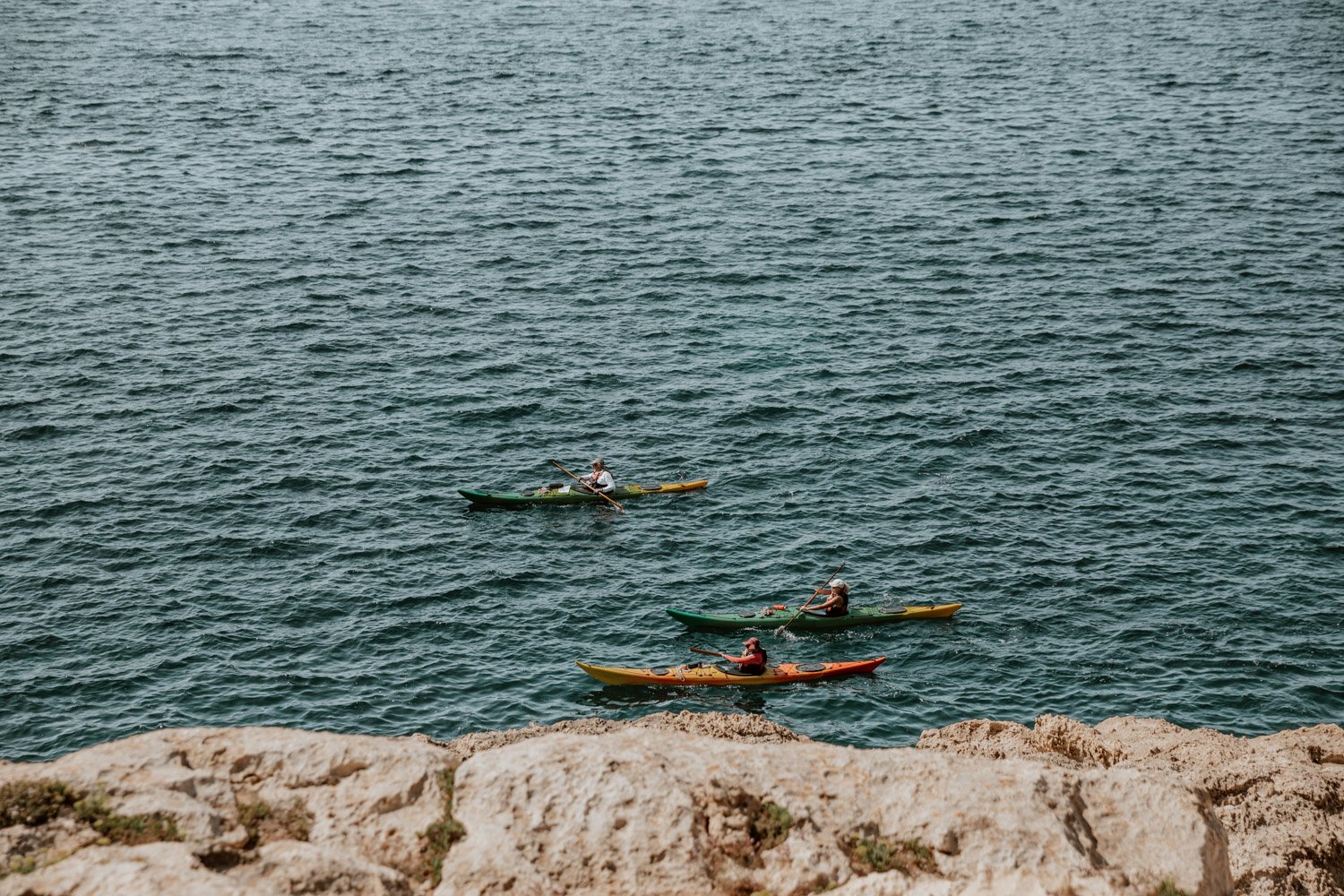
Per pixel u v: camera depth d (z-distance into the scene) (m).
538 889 11.41
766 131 85.31
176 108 90.88
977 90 96.75
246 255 61.94
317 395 47.50
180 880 10.22
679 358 51.03
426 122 88.00
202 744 12.60
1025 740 21.30
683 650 33.38
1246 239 63.66
